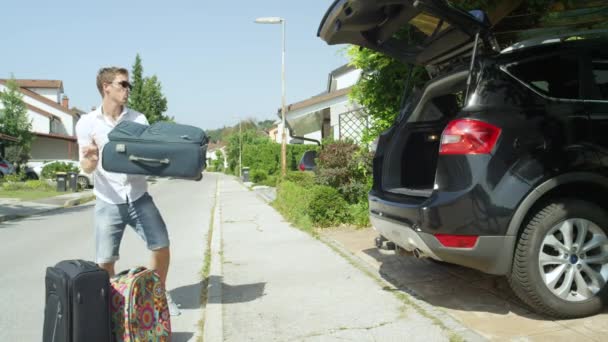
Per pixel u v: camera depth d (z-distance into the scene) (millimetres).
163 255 4000
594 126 3568
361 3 3902
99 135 3820
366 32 4566
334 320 3877
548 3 5305
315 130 23266
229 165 68562
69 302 2850
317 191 8750
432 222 3557
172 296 5051
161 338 3205
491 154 3430
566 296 3539
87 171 3693
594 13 5574
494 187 3410
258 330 3762
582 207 3541
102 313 2926
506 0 5219
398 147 4660
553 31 6012
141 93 48969
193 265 6574
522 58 3689
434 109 4602
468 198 3434
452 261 3629
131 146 3459
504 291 4336
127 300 3033
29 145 36781
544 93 3625
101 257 3900
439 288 4535
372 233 7824
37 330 4184
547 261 3508
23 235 10195
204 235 9422
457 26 3703
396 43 4715
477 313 3818
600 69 3785
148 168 3488
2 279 6117
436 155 4758
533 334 3340
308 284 4977
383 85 7566
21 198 19359
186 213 13672
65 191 23781
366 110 8766
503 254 3449
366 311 4031
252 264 6121
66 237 9695
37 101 50906
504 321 3617
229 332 3742
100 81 3834
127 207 3854
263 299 4562
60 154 46500
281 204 12602
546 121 3516
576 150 3498
